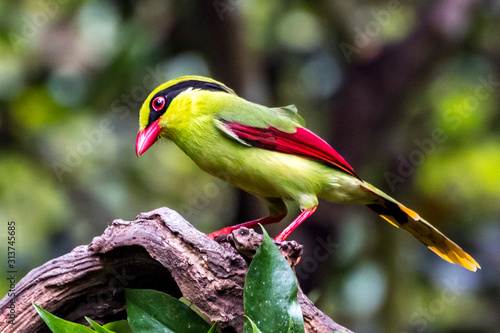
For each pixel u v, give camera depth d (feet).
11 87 42.47
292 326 15.92
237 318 17.83
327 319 17.92
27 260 39.81
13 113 42.55
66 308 19.48
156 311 17.69
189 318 17.72
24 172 41.86
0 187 41.22
